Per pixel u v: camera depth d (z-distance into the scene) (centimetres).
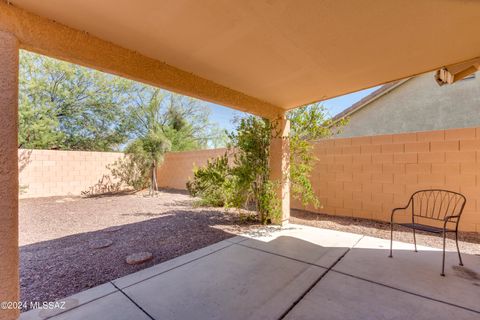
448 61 275
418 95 846
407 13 190
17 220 173
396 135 466
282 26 208
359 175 511
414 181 446
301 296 214
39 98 999
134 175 1035
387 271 262
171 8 183
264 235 396
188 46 242
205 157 953
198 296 215
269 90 366
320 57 265
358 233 411
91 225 468
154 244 356
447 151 414
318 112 459
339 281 241
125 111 1327
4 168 166
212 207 646
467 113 758
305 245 347
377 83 339
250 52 253
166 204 702
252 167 454
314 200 489
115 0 172
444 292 219
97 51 224
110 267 278
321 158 561
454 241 362
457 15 192
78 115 1174
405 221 455
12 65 173
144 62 259
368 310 193
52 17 193
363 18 197
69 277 254
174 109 1478
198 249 334
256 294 218
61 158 883
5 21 172
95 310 195
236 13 190
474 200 392
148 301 207
